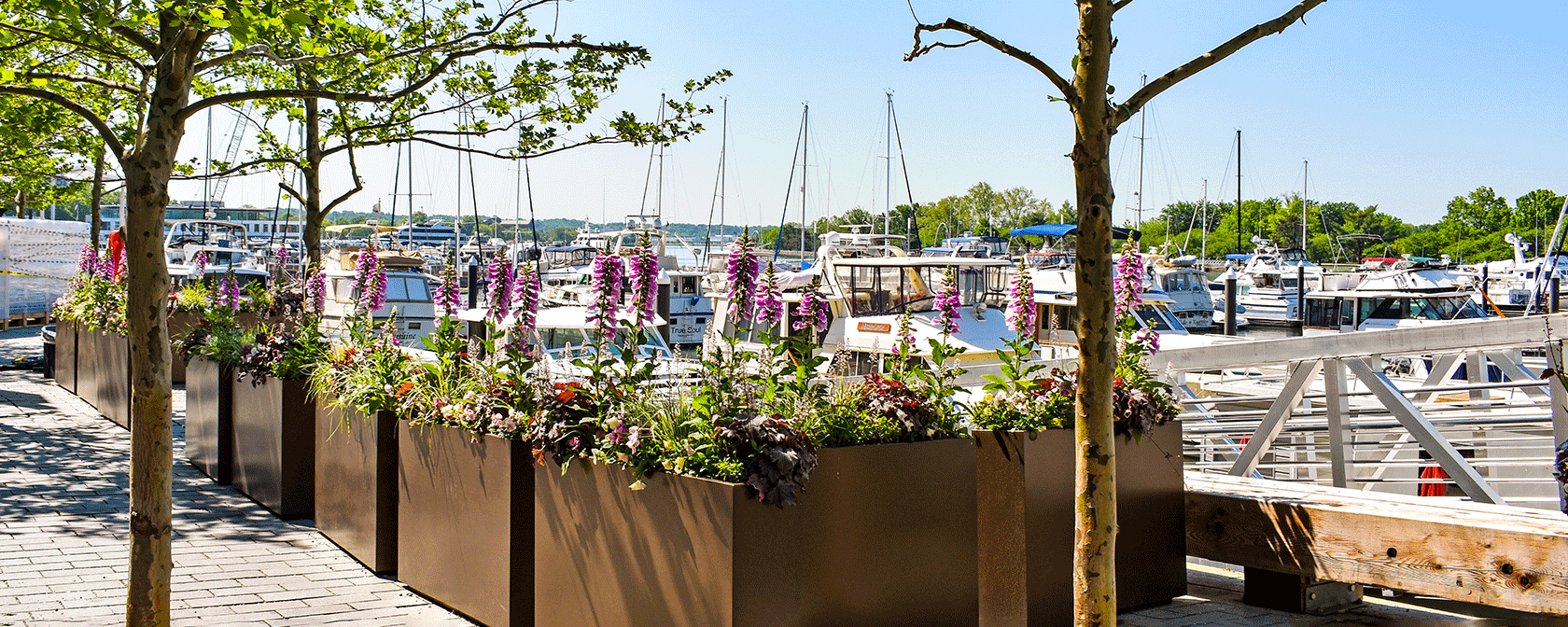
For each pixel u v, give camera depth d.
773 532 4.70
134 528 4.81
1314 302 34.16
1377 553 5.59
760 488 4.56
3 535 7.69
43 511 8.41
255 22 5.27
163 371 4.84
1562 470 6.02
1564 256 39.97
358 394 7.19
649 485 4.99
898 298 19.38
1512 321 7.33
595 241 46.00
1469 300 30.81
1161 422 6.19
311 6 6.00
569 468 5.49
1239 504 6.18
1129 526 6.03
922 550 5.31
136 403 4.79
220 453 9.82
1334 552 5.77
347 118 12.04
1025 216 97.94
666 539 4.89
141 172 4.74
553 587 5.63
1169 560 6.22
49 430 12.26
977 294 19.36
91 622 5.82
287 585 6.75
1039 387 5.77
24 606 6.08
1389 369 19.92
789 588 4.77
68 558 7.13
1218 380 16.55
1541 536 4.97
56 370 17.16
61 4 4.94
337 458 7.74
